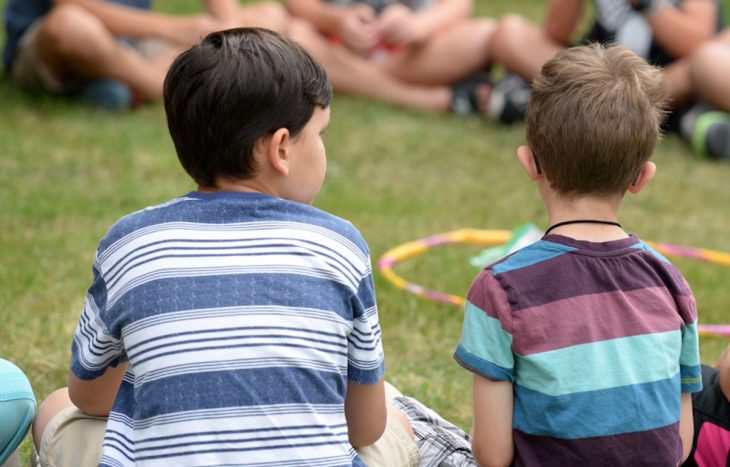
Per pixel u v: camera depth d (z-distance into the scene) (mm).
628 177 2889
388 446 3207
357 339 2826
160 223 2736
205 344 2602
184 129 2811
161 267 2662
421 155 9133
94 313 2805
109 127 9180
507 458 2879
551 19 10258
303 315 2658
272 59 2785
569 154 2859
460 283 6312
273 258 2691
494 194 8180
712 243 7312
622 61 2967
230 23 10008
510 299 2783
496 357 2807
